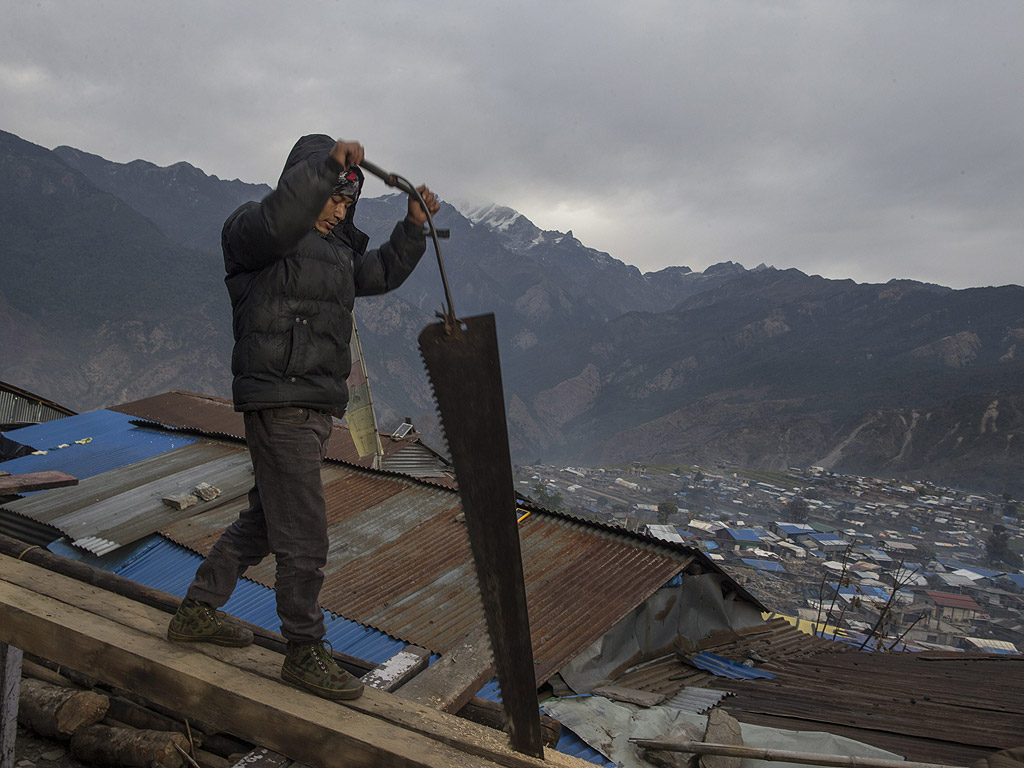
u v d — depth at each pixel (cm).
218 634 236
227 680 214
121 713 385
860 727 564
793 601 6925
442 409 168
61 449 1498
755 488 18600
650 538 862
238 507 1035
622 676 740
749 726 533
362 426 941
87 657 232
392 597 747
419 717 204
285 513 222
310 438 226
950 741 514
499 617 179
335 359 232
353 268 243
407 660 254
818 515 15675
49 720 367
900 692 717
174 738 350
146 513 1014
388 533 916
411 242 244
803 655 946
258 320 217
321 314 223
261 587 786
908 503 17688
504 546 172
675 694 704
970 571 10256
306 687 210
